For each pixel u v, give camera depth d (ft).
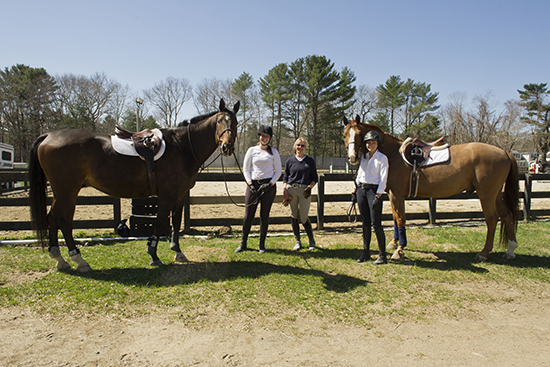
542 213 24.07
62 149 11.18
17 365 6.82
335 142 168.45
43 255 13.39
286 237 17.74
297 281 11.32
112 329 8.31
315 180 15.11
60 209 11.48
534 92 130.82
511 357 7.64
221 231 18.38
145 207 16.87
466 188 14.69
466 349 7.92
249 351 7.55
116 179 11.77
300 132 148.77
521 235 18.29
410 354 7.64
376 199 12.76
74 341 7.76
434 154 14.64
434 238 17.51
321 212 19.84
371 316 9.33
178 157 12.41
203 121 13.00
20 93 114.11
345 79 126.52
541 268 13.30
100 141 11.73
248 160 14.29
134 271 11.74
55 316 8.80
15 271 11.57
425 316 9.48
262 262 13.10
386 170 12.75
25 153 115.96
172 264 12.59
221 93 148.05
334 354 7.54
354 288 11.02
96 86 131.44
